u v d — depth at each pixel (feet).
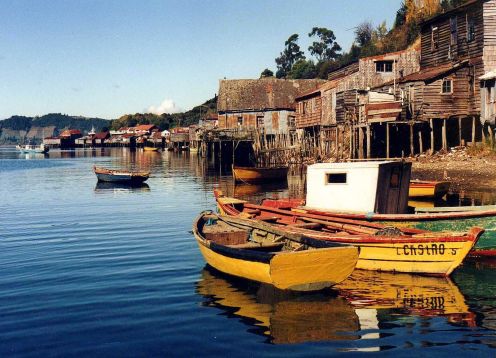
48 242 48.57
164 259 40.40
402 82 107.04
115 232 53.16
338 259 29.66
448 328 25.27
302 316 27.32
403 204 46.85
